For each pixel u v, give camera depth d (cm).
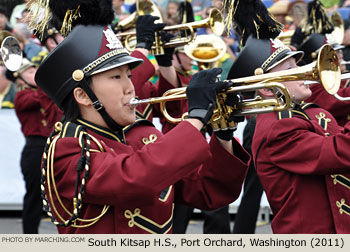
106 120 657
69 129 654
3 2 1449
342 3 1571
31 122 1488
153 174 604
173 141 612
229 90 646
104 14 670
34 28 741
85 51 654
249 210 1419
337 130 862
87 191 624
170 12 1402
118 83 654
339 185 808
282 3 1432
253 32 848
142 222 657
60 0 692
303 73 650
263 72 833
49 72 670
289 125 806
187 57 1252
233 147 716
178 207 1297
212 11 1002
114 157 633
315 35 1320
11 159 1769
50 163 648
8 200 1773
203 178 714
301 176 809
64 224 625
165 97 677
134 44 1068
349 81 1253
